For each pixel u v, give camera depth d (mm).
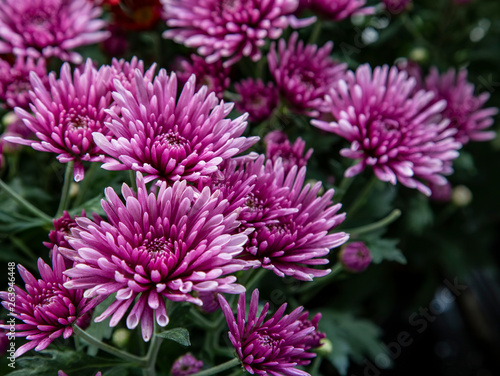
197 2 276
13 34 276
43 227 259
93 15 288
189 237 204
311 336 233
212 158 213
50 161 299
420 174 255
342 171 289
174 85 219
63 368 227
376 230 284
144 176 215
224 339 278
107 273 200
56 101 227
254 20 265
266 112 269
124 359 237
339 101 257
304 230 222
